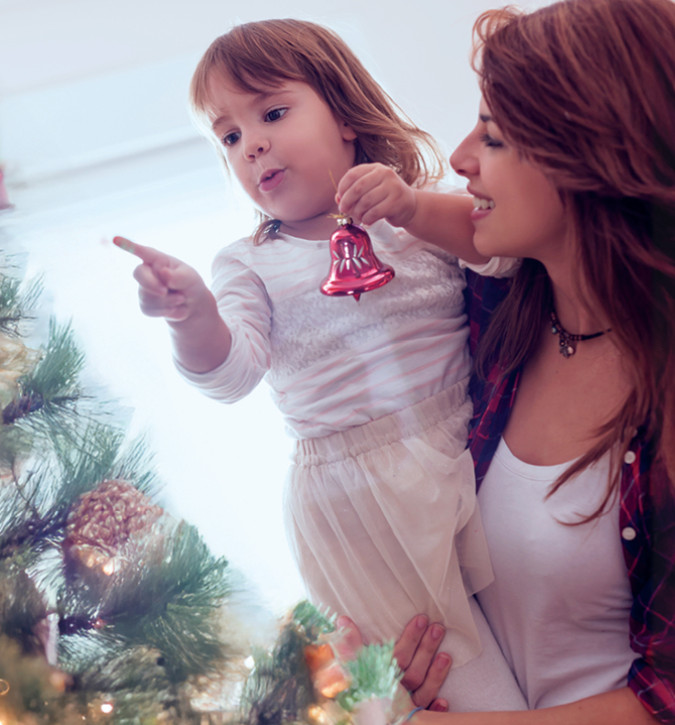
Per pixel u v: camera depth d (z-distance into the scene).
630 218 0.63
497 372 0.78
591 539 0.69
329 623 0.63
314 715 0.57
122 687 0.54
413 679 0.70
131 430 0.63
